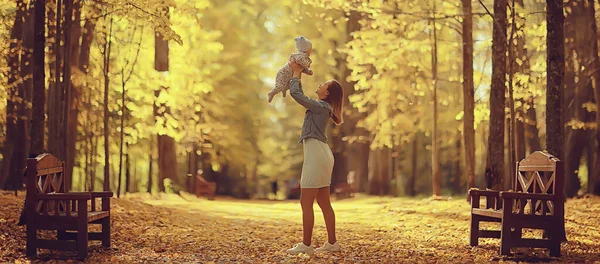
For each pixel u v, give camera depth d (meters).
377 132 25.94
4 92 15.86
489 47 21.41
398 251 8.88
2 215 10.45
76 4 13.14
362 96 24.30
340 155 35.97
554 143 9.95
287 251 8.61
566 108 21.05
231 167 39.09
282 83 8.66
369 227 12.76
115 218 11.97
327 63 32.75
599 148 18.86
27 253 7.87
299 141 8.75
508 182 25.58
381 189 29.98
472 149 17.44
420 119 26.12
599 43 19.44
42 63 10.25
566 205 15.59
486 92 21.48
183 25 20.41
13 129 17.41
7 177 17.36
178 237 10.33
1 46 15.34
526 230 10.77
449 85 29.03
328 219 8.76
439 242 9.98
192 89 22.30
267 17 37.22
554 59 9.96
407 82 23.28
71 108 17.44
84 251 7.85
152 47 19.64
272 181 49.53
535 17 19.41
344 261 7.94
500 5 13.95
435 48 20.38
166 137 27.52
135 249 8.84
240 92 34.69
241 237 10.57
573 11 19.08
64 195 7.83
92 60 19.02
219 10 33.56
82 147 24.20
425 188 36.88
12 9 17.39
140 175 34.19
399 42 20.31
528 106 18.31
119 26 18.97
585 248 9.02
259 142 41.81
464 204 15.95
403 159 37.47
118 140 25.31
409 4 18.94
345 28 31.70
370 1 18.14
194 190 33.72
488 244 9.54
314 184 8.54
